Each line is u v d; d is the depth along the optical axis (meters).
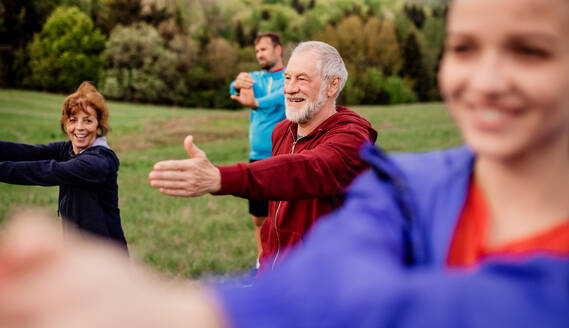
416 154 0.62
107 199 2.99
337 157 2.00
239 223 6.38
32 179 2.73
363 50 55.56
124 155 15.60
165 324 0.25
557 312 0.31
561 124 0.42
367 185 0.55
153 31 51.88
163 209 7.28
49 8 52.78
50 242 0.23
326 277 0.34
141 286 0.26
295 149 2.62
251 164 1.71
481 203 0.53
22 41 50.56
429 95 56.12
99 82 48.94
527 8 0.39
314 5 69.81
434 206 0.55
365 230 0.45
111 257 0.25
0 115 25.25
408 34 56.41
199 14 60.75
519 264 0.33
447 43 0.45
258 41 5.44
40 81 48.59
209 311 0.28
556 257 0.35
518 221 0.51
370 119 25.00
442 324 0.31
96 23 55.12
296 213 2.38
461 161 0.56
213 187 1.55
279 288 0.33
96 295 0.23
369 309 0.32
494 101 0.42
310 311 0.32
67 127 2.99
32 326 0.21
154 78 49.97
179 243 5.36
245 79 4.54
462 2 0.43
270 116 5.06
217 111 39.34
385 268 0.35
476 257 0.52
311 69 2.61
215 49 52.78
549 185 0.49
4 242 0.22
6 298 0.21
